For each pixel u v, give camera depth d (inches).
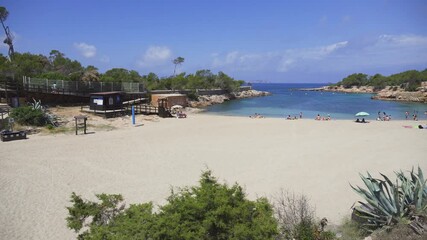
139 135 1188.5
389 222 375.9
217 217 257.4
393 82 5206.7
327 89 6806.1
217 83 3666.3
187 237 240.5
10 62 2118.6
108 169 741.3
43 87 1732.3
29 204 534.6
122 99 1860.2
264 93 4658.0
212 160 837.2
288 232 352.8
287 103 3120.1
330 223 453.7
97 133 1197.7
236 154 907.4
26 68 2105.1
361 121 1692.9
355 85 6353.3
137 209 296.5
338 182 658.2
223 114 2108.8
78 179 666.2
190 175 704.4
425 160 835.4
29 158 817.5
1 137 1030.4
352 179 678.5
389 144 1058.1
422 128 1437.0
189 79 3238.2
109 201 328.2
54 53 3068.4
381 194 400.5
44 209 515.5
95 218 316.2
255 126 1486.2
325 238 369.4
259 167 772.0
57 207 523.8
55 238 424.5
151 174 709.3
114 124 1408.7
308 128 1434.5
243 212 271.6
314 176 700.0
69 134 1156.5
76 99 1910.7
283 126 1492.4
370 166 780.6
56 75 2144.4
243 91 4264.3
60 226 458.0
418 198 386.6
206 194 280.4
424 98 3376.0
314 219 427.8
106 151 916.0
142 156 868.0
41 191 593.9
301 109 2527.1
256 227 257.8
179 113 1806.1
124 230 262.4
